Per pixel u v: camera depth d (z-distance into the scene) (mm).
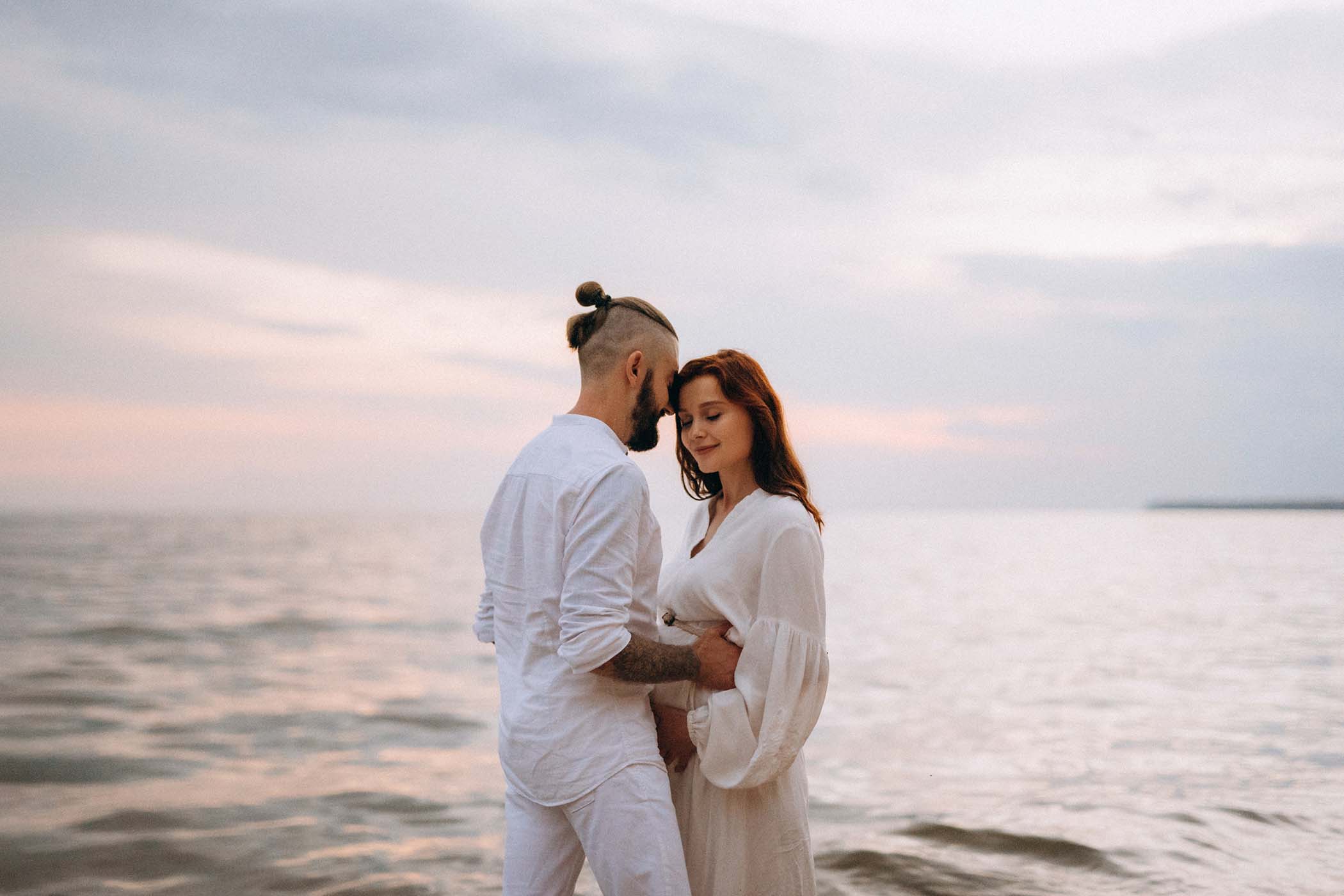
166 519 148125
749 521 2152
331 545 53531
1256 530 73438
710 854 2143
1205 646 11047
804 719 2080
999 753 5883
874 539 58812
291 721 7090
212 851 3973
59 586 22156
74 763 5617
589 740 1957
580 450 1993
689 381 2211
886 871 3637
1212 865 3619
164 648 11461
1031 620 14703
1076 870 3613
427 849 4035
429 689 8625
